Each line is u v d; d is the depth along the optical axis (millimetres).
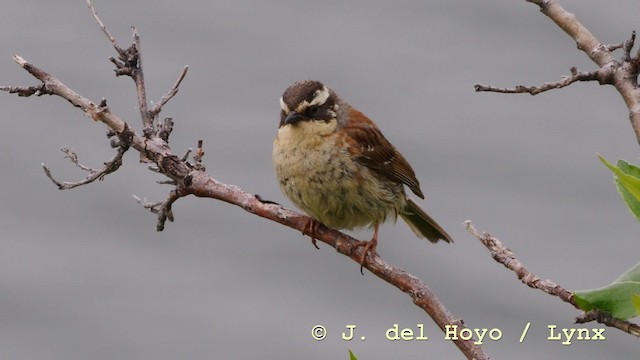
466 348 7797
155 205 10125
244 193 9977
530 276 7270
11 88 9305
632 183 5844
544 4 8930
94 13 10094
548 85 8320
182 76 10141
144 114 10070
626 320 6285
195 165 9906
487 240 7594
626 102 8195
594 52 8547
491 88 8367
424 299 8305
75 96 9469
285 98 11625
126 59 10156
